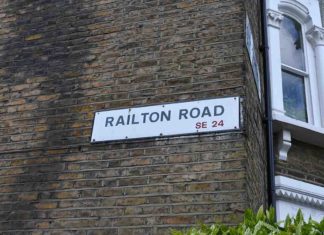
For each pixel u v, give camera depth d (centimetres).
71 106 527
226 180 419
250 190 432
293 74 770
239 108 448
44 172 495
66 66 558
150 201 438
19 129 536
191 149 448
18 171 507
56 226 459
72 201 467
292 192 613
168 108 479
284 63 771
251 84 514
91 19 579
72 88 539
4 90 573
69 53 566
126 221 437
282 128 644
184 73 492
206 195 420
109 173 468
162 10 545
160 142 464
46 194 481
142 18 550
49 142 512
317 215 628
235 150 429
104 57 543
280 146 639
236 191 411
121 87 514
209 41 500
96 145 489
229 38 491
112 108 505
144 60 520
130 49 535
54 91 546
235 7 509
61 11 605
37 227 465
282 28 796
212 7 520
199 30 512
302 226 282
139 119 484
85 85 534
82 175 478
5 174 511
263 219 302
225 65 478
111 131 490
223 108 454
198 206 419
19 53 596
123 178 461
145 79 507
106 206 452
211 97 466
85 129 504
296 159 659
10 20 631
